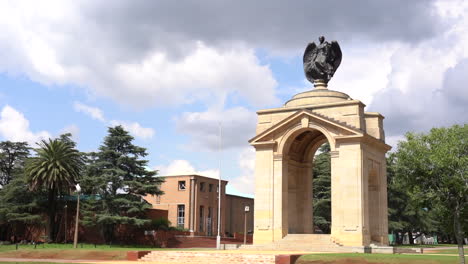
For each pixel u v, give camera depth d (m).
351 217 54.59
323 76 64.56
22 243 85.25
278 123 60.06
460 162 35.81
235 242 95.12
